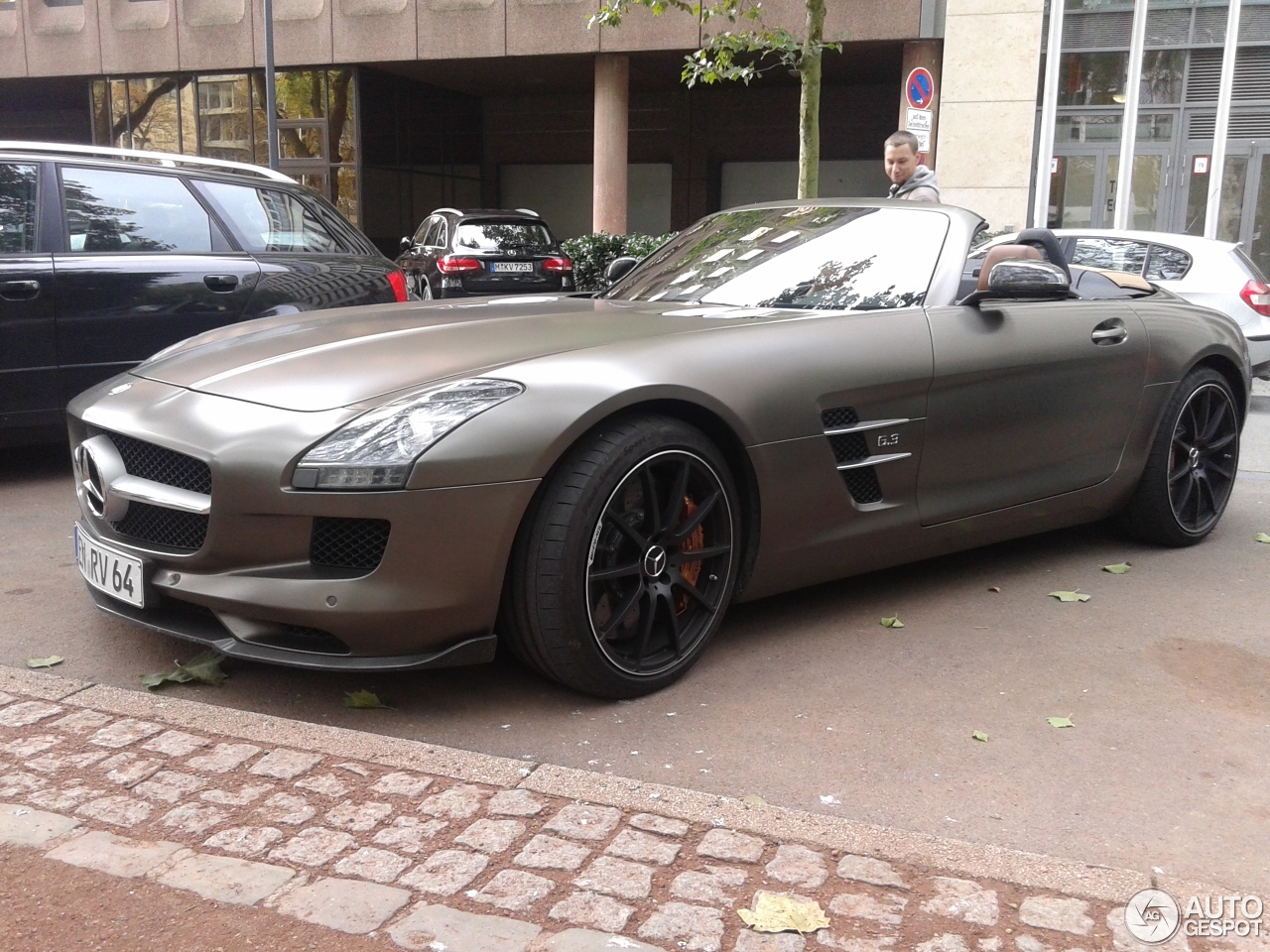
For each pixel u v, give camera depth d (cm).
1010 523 389
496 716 282
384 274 622
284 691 296
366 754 246
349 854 205
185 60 1991
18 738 252
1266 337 880
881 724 281
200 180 575
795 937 182
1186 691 306
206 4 1967
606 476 271
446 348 295
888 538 347
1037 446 387
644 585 287
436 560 257
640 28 1717
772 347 313
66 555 423
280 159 2030
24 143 534
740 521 312
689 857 206
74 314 520
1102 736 276
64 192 531
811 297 367
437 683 302
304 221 609
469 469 256
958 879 201
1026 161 1503
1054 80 1545
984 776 253
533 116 2448
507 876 199
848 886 198
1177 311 445
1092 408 403
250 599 262
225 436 264
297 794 228
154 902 190
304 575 261
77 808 221
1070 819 234
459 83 2230
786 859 206
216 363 309
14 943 178
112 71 2042
